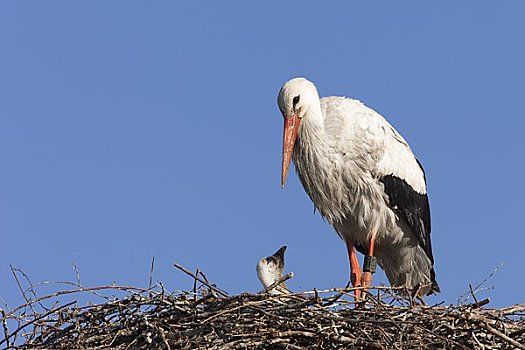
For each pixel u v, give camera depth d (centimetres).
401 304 1282
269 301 1258
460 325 1232
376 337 1222
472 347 1226
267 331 1216
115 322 1273
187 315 1247
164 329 1240
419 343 1215
